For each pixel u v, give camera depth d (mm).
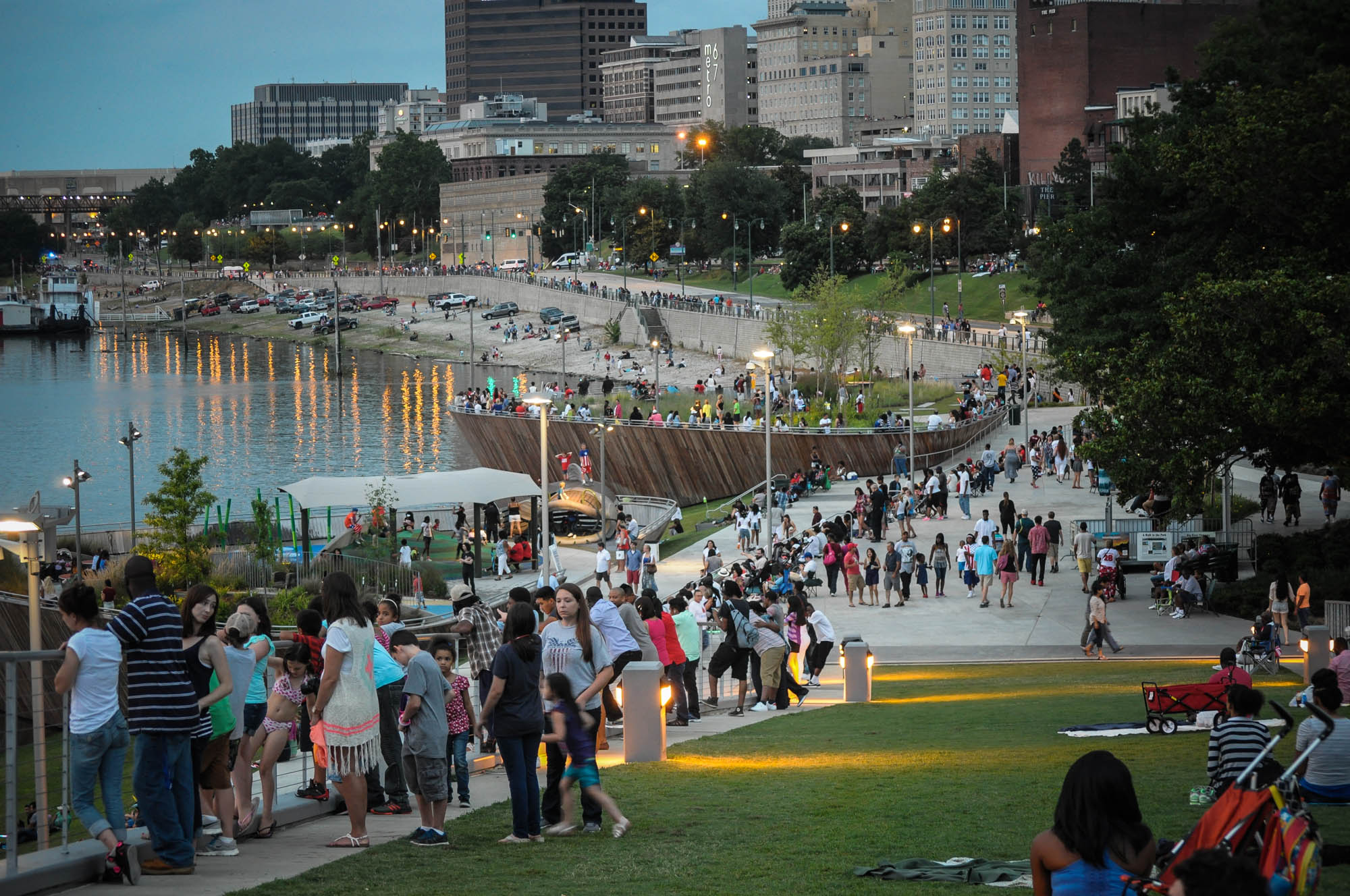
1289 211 42781
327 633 14102
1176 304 41188
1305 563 42031
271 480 103438
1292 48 53125
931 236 153750
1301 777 14586
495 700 14445
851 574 44500
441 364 185250
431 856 13844
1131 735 21297
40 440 126625
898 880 12430
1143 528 49625
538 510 62906
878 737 22297
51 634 39688
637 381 144250
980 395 88250
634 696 20422
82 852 12484
